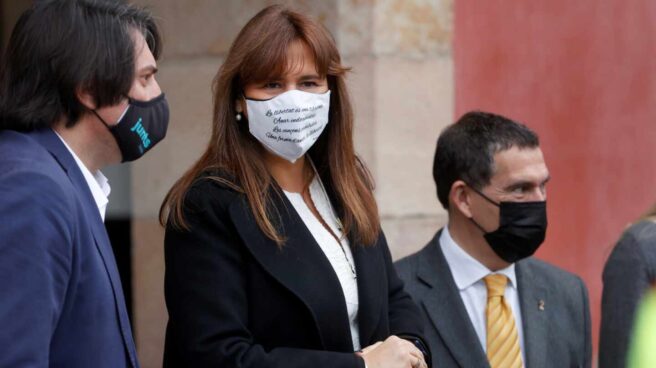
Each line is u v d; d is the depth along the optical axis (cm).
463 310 548
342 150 480
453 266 559
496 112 773
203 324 426
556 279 576
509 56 781
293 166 473
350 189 478
